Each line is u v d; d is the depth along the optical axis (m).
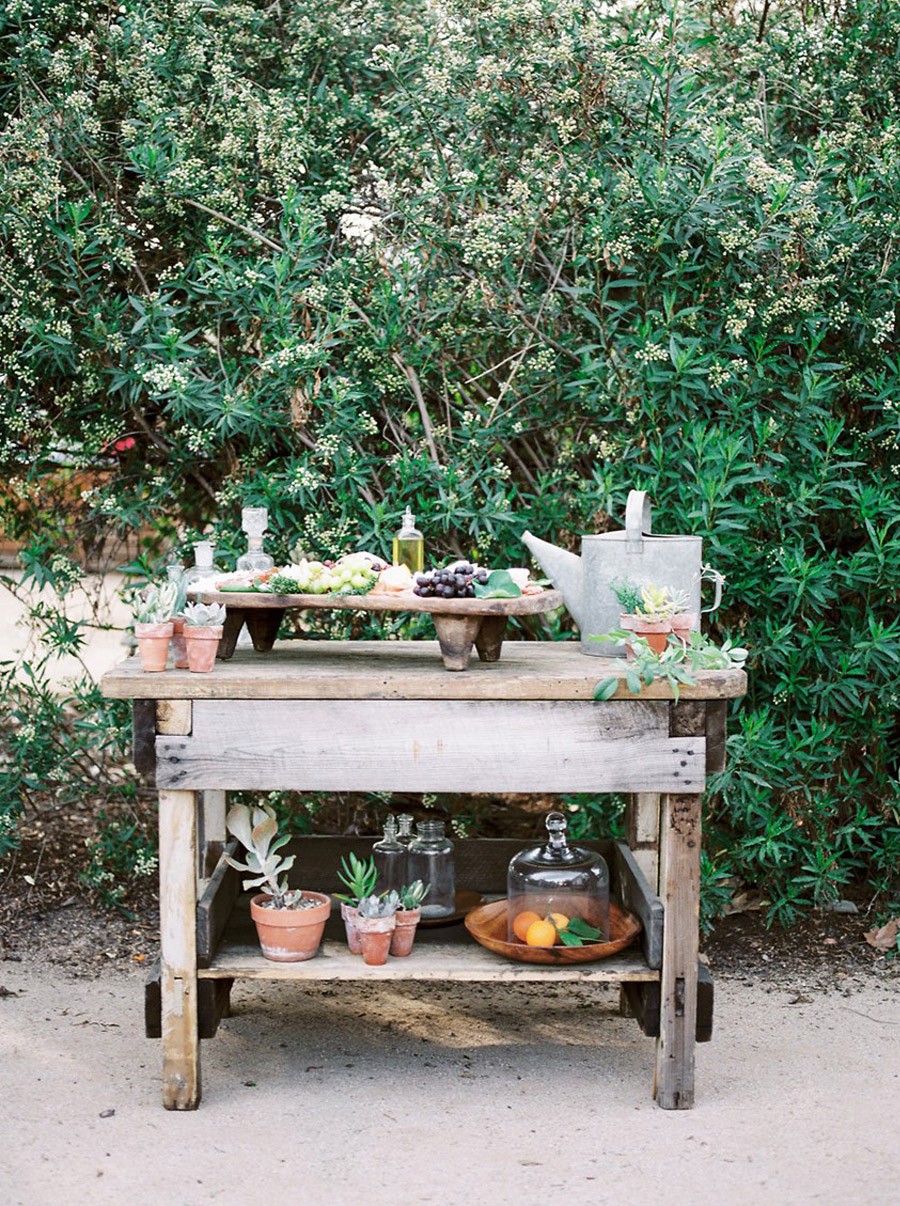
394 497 3.67
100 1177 2.37
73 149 3.69
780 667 3.75
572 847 3.10
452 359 3.83
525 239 3.68
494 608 2.61
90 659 5.98
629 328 3.64
